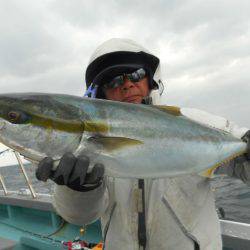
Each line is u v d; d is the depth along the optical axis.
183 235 0.78
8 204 2.16
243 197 2.72
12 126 0.65
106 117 0.69
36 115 0.65
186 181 0.81
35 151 0.65
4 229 2.03
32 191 2.03
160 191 0.81
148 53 0.99
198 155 0.75
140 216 0.81
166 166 0.72
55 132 0.65
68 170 0.60
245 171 0.79
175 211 0.79
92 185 0.68
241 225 1.24
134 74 0.91
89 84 1.04
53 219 1.89
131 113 0.72
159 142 0.72
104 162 0.67
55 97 0.68
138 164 0.70
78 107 0.68
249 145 0.78
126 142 0.69
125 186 0.85
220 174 0.84
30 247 1.73
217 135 0.78
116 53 0.96
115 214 0.85
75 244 1.54
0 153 1.39
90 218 0.80
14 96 0.67
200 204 0.80
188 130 0.75
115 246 0.83
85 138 0.66
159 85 1.05
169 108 0.76
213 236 0.78
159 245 0.79
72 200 0.74
